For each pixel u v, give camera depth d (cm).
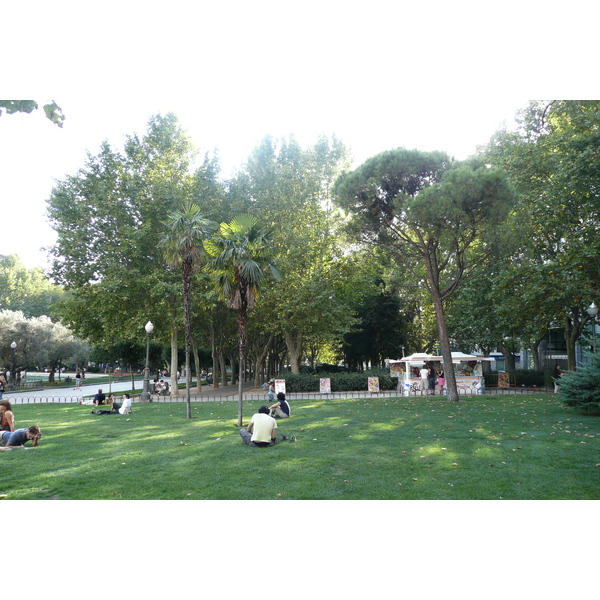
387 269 3891
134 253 2777
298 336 3372
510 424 1370
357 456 995
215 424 1560
